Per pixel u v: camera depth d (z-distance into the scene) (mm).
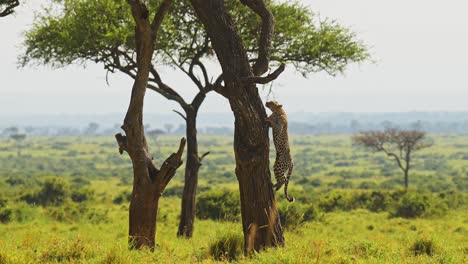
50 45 81312
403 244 58906
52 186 185875
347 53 86312
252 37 81938
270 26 45844
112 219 131625
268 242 42406
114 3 79375
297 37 84000
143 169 47062
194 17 81688
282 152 43250
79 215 132750
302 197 179250
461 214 156000
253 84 42531
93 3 78812
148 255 40812
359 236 96812
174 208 164500
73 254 40375
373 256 45281
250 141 42312
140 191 47062
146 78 46812
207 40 82750
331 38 85625
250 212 42625
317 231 101438
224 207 131500
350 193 179375
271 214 42594
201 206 134375
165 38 79375
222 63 42375
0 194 182125
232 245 44562
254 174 42438
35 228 102125
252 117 42062
